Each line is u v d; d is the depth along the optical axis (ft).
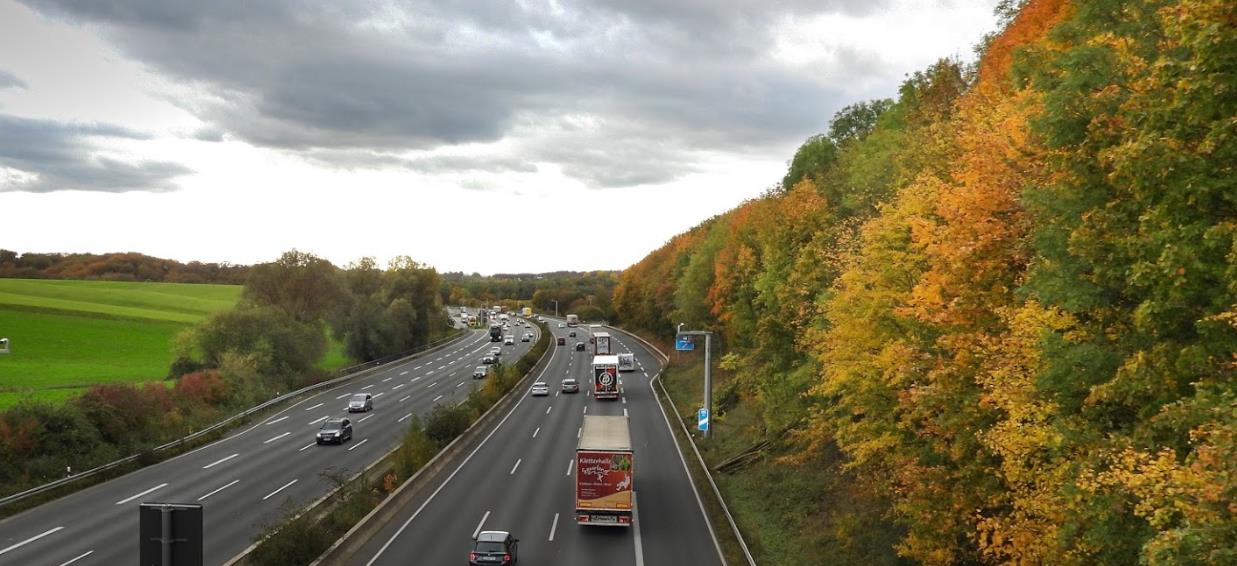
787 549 98.78
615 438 109.81
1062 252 43.55
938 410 60.64
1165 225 35.76
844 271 89.10
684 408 220.84
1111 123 40.75
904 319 69.56
